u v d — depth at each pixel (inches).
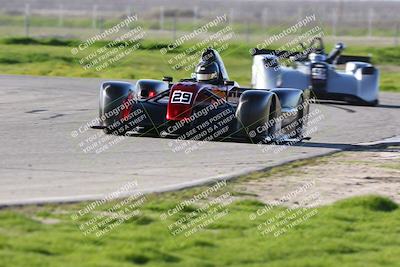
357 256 1092.5
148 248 1047.6
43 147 1815.9
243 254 1070.4
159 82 2073.1
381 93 4042.8
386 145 2096.5
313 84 3080.7
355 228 1232.2
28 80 3814.0
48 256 993.5
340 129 2418.8
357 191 1497.3
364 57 3356.3
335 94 3117.6
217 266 1019.9
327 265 1042.7
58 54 5442.9
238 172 1571.1
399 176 1663.4
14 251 997.2
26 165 1583.4
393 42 7568.9
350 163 1790.1
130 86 1987.0
